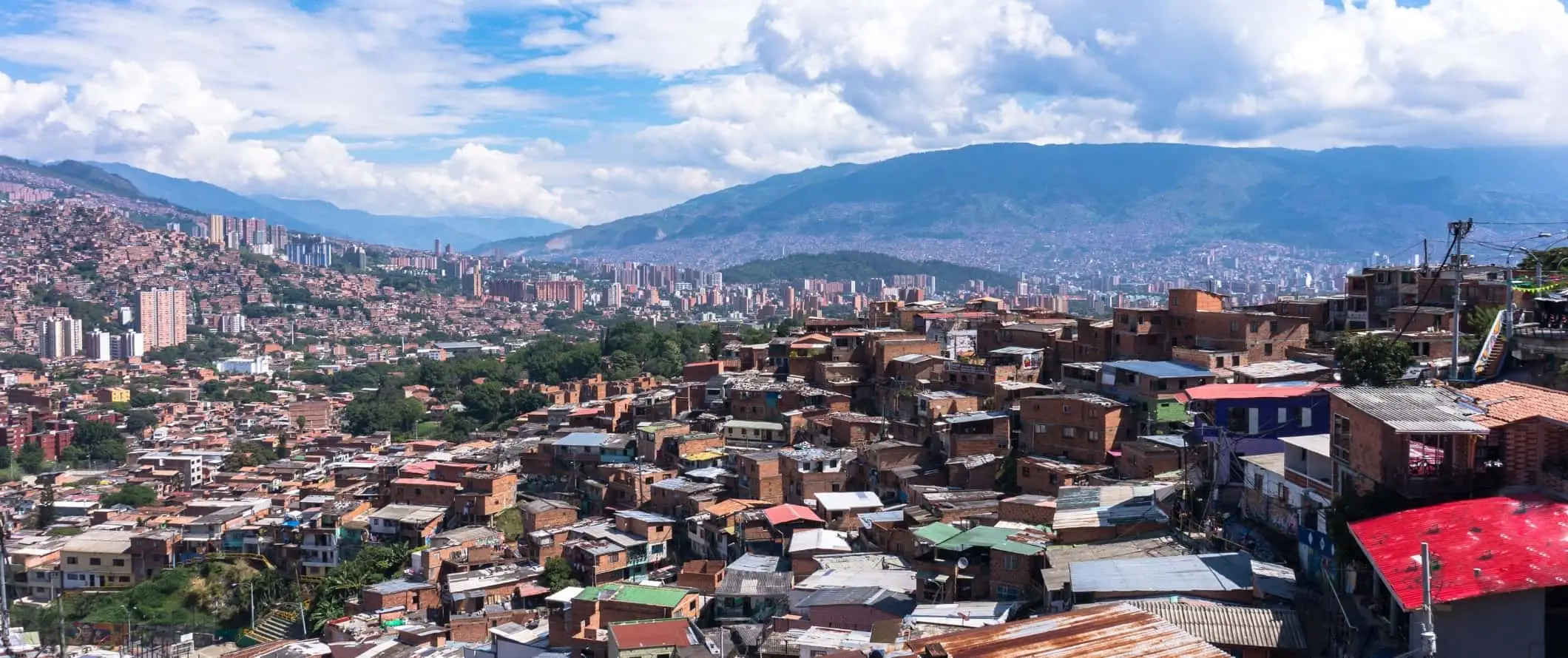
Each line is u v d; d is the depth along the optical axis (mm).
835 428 109125
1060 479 80188
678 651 65375
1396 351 74625
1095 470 81188
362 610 95312
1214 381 86875
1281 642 41562
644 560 96125
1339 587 43812
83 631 104688
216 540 121188
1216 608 44125
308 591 109438
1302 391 64562
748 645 67750
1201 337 100688
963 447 92625
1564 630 35031
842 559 75875
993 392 105812
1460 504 40219
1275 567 48812
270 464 179875
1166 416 84625
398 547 107312
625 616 74938
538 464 125625
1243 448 61906
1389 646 38375
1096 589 47781
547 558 99250
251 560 118062
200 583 114062
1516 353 57000
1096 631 36312
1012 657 34719
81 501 165125
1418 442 44531
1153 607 44281
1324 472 50719
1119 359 105438
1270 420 64062
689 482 106188
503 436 161250
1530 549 35688
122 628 104312
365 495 130125
